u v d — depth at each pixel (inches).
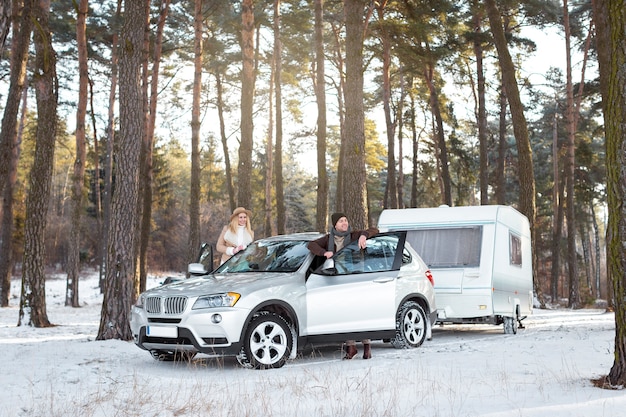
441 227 530.9
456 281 504.4
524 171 938.7
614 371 265.1
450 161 1975.9
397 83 1706.4
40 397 269.6
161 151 2972.4
